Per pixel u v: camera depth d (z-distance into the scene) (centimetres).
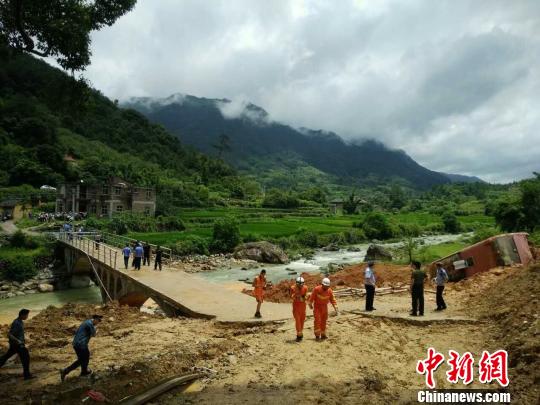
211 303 1817
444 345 1173
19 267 3797
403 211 15350
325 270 4256
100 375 998
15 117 11194
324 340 1217
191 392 897
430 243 6619
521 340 1024
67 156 11369
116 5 1398
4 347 1343
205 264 4544
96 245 3850
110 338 1382
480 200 16512
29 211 7325
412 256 4119
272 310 1683
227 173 17062
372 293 1577
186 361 1080
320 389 883
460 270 2323
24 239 4438
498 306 1434
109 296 2870
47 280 3850
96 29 1426
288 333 1325
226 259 4994
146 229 6575
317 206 13525
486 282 1952
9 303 3145
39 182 8812
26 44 1286
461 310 1558
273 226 7900
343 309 1638
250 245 5169
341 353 1105
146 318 1708
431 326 1360
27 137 10662
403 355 1112
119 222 6162
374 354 1109
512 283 1570
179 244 5153
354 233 7569
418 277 1470
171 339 1316
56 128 12612
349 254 5962
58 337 1496
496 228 5491
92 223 6072
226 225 5600
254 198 13988
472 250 2311
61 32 1254
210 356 1126
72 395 882
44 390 927
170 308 1919
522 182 4781
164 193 9881
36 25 1253
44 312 1909
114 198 7656
